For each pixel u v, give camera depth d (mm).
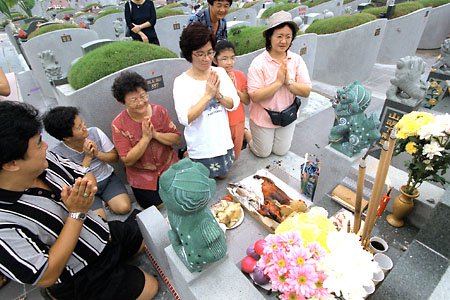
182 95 2324
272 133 3031
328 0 9258
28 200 1304
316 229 1103
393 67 6680
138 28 4215
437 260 1408
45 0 17266
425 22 6535
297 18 6211
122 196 2654
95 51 3129
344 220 1701
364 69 5754
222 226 2172
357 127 2100
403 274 1344
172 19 7508
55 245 1326
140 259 2240
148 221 1944
